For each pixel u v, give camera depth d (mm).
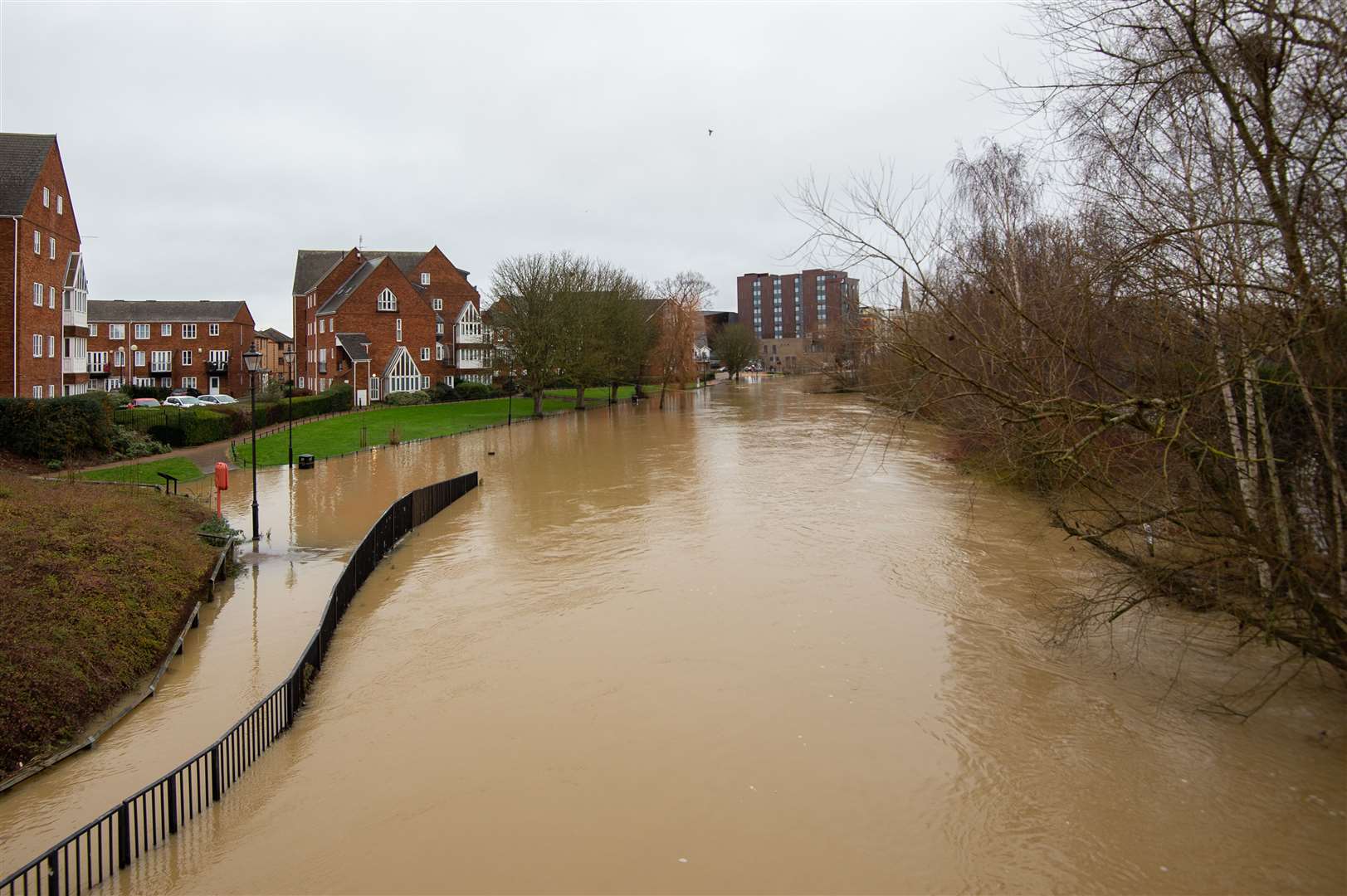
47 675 10250
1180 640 12477
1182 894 6918
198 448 33094
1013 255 19719
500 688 11266
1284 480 9883
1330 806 8109
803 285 183500
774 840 7758
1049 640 12664
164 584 14008
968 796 8461
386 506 23891
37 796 8766
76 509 15656
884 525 20703
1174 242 9172
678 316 77125
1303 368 8883
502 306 60250
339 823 8125
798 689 11086
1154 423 10016
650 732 9930
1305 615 9781
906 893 6996
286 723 10117
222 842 7816
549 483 28750
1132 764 9031
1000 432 12562
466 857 7535
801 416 59312
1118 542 15195
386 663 12266
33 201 35500
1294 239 8148
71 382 40688
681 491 26484
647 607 14500
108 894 7039
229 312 78625
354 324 63188
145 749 9727
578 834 7875
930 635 13016
